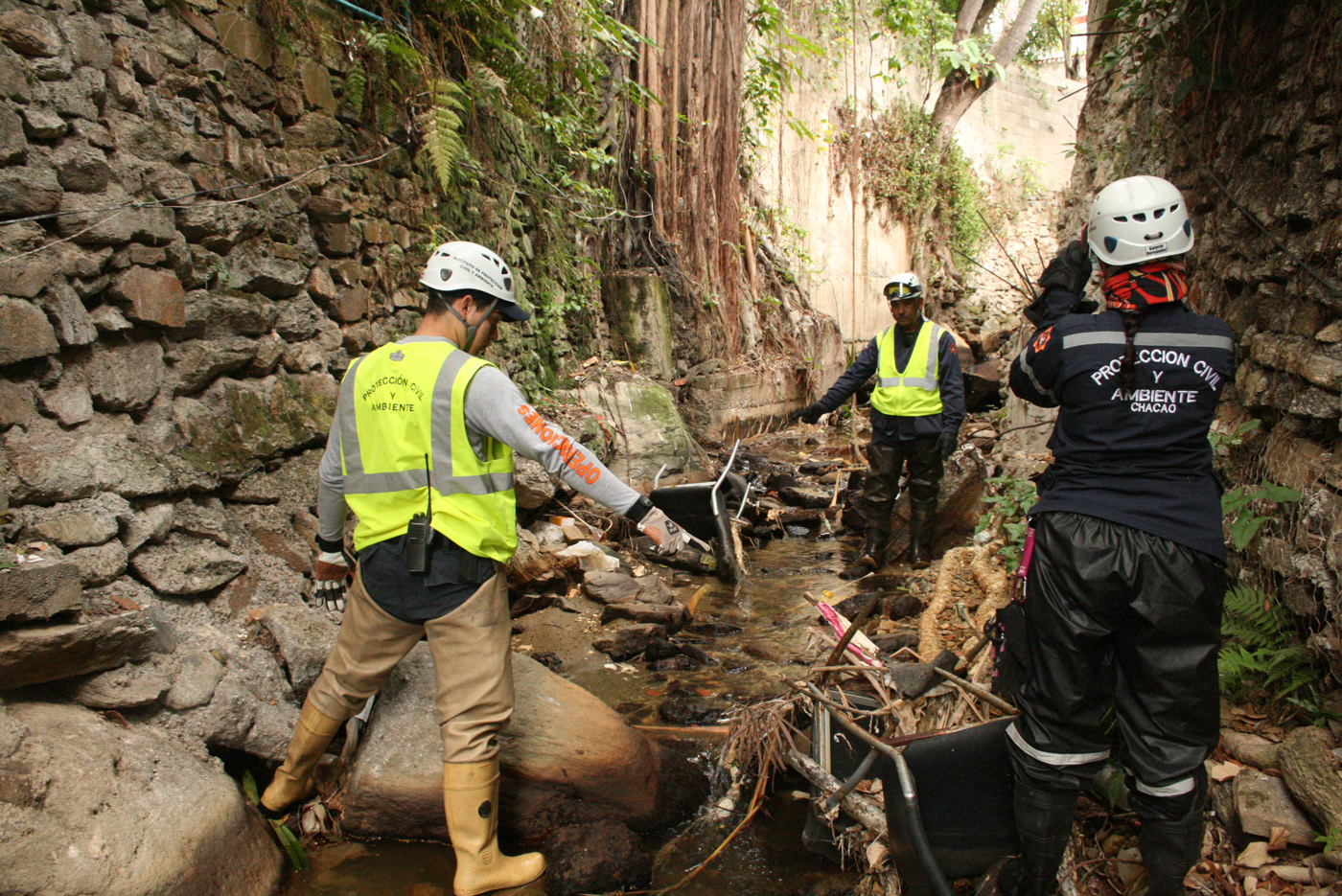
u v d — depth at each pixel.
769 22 10.39
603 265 8.62
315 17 3.94
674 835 2.61
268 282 3.55
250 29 3.49
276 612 2.91
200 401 3.21
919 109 14.69
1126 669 1.90
